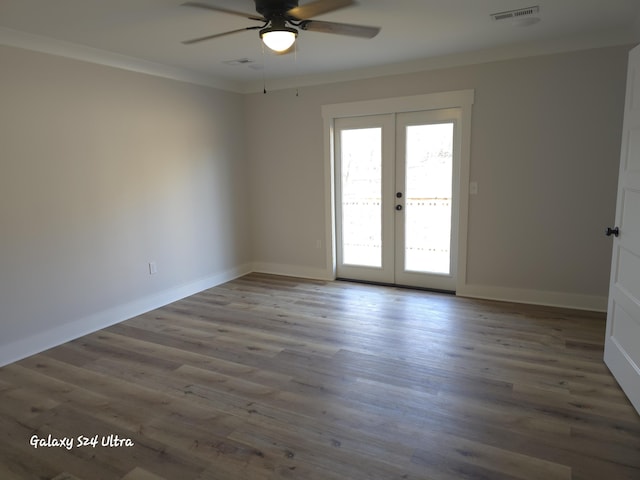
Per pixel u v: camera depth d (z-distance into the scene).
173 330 3.74
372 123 4.71
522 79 3.89
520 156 4.01
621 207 2.68
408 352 3.18
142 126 4.11
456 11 2.90
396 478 1.92
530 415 2.37
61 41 3.34
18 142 3.15
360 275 5.16
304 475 1.96
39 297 3.35
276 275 5.52
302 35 3.37
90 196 3.69
